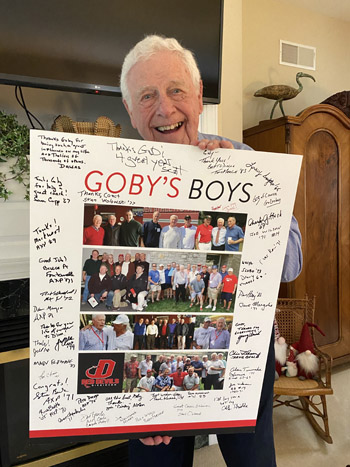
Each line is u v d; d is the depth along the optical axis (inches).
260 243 28.2
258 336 29.7
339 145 93.7
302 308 84.8
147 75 31.6
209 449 71.6
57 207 24.6
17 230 53.8
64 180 24.5
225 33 76.9
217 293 28.3
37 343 26.0
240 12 78.7
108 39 55.7
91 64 55.6
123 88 33.6
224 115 78.6
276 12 111.5
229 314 28.8
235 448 36.0
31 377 26.5
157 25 57.7
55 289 25.6
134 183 25.5
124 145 25.1
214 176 26.6
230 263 28.0
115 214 25.6
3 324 52.9
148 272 26.9
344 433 76.1
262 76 110.7
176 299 27.7
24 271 54.6
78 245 25.4
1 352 52.7
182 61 32.2
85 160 24.6
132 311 27.2
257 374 30.4
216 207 27.0
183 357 28.8
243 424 31.0
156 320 27.7
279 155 27.3
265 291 29.1
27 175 54.6
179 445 38.9
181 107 32.7
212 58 62.2
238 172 26.9
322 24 120.0
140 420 29.1
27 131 55.1
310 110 88.0
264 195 27.6
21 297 54.1
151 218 26.2
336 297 97.7
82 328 26.7
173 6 58.0
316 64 120.1
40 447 57.6
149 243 26.5
